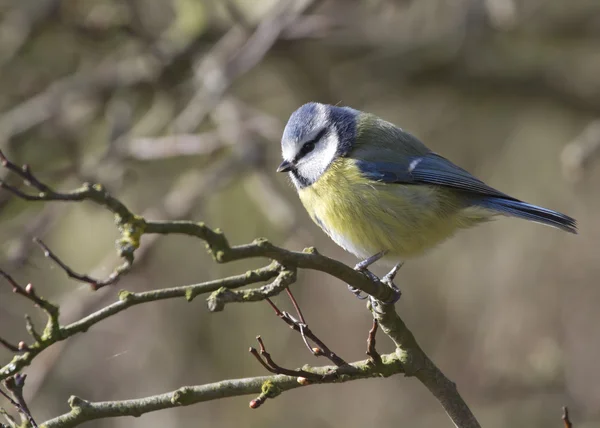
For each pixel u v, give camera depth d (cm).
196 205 1062
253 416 1262
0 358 1091
